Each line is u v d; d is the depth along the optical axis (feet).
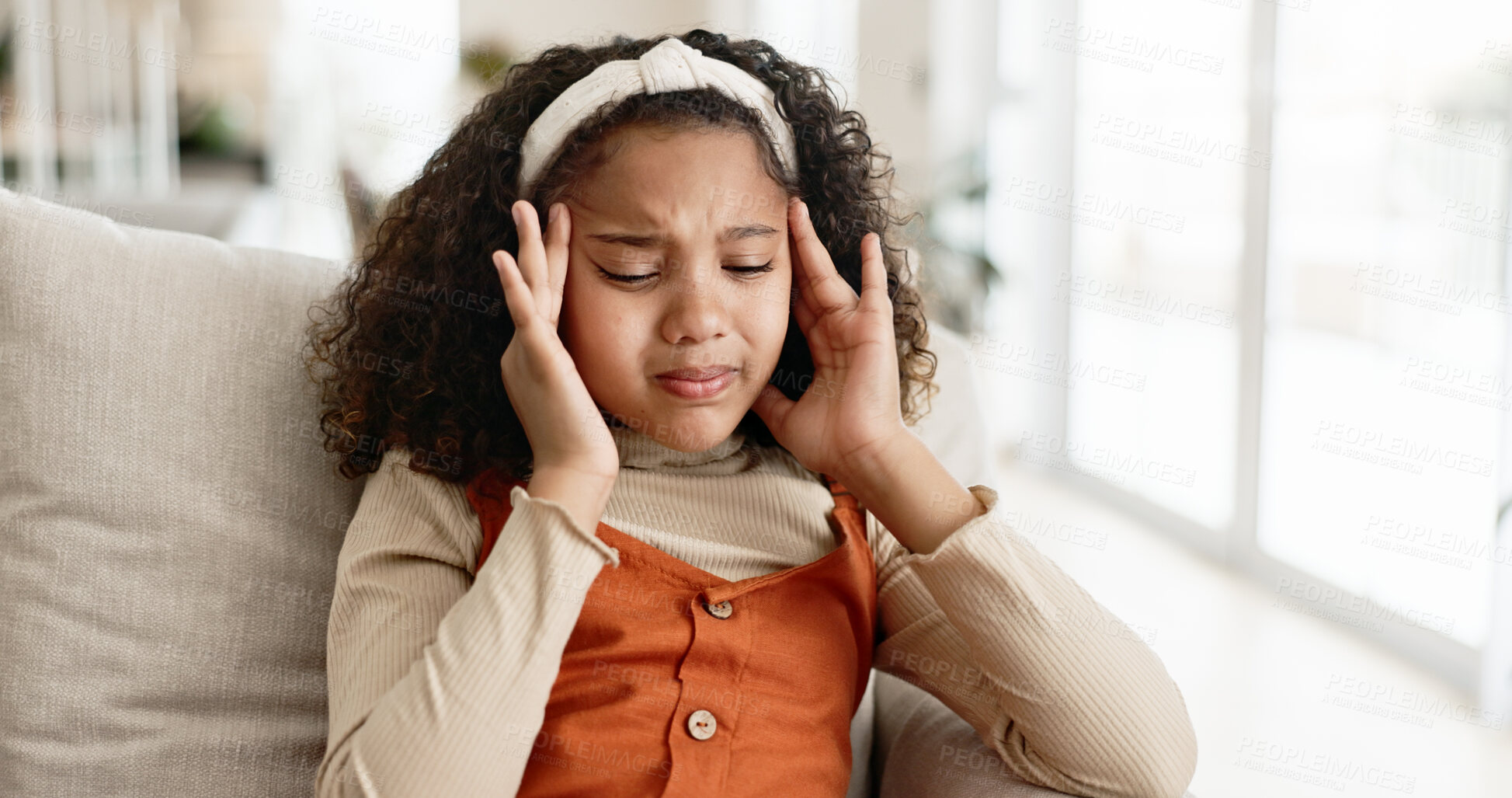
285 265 3.60
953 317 12.57
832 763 3.01
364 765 2.53
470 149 3.26
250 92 16.89
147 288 3.36
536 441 2.81
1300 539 9.49
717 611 3.00
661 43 3.23
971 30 14.01
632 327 2.89
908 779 3.35
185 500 3.25
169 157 14.85
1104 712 2.90
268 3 16.85
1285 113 9.40
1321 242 9.06
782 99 3.22
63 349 3.22
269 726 3.27
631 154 2.85
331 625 2.96
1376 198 8.41
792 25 17.83
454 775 2.51
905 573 3.36
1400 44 8.07
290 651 3.31
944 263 12.44
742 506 3.22
